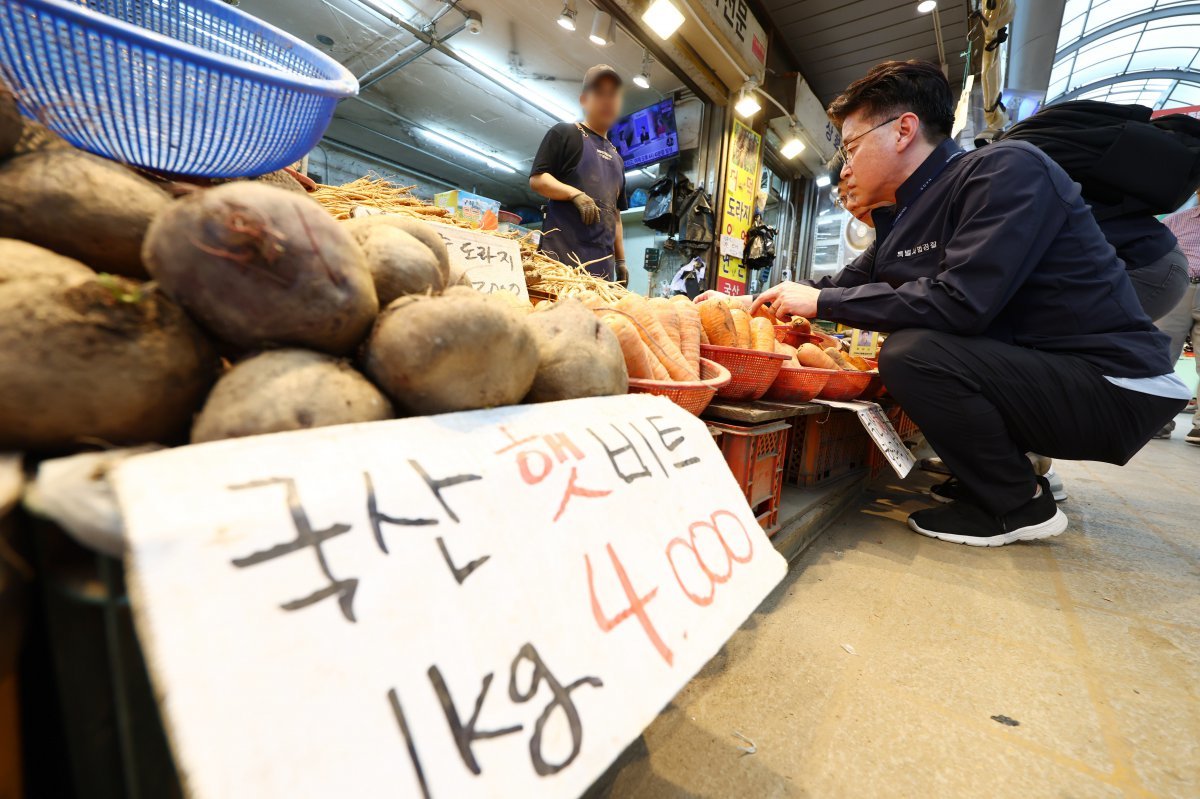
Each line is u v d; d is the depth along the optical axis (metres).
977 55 3.28
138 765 0.27
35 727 0.30
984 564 1.37
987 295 1.34
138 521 0.26
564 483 0.49
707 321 1.39
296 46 0.84
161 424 0.38
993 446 1.45
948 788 0.65
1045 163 1.35
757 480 1.25
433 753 0.31
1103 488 2.35
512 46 4.05
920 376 1.46
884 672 0.89
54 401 0.32
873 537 1.56
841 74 5.61
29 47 0.47
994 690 0.84
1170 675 0.90
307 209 0.43
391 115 5.47
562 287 1.55
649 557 0.53
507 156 6.50
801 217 7.06
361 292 0.45
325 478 0.34
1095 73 6.98
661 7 3.16
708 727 0.75
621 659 0.44
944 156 1.57
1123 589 1.24
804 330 1.98
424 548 0.36
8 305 0.31
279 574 0.30
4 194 0.40
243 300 0.39
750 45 4.14
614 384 0.70
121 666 0.27
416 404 0.48
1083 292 1.42
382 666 0.32
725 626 0.55
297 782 0.26
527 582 0.41
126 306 0.35
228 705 0.26
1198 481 2.56
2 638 0.26
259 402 0.38
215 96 0.59
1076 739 0.74
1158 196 1.83
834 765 0.68
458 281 0.82
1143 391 1.37
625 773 0.66
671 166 4.83
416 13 3.72
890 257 1.70
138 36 0.50
